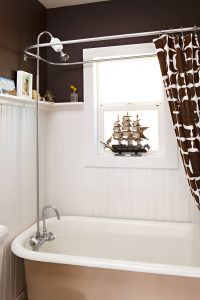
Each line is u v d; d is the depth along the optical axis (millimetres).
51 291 1795
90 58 2529
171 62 2033
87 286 1714
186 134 1972
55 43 2094
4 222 1955
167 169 2389
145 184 2441
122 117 2619
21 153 2180
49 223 2387
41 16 2590
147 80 2561
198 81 1983
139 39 2441
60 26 2656
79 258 1687
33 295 1864
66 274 1750
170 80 1998
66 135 2617
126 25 2482
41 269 1809
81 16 2604
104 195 2539
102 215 2543
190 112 1961
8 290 2006
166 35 2031
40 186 2529
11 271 2045
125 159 2467
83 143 2572
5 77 1987
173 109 2010
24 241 2012
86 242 2410
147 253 2281
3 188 1943
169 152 2361
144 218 2443
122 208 2496
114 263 1616
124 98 2617
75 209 2609
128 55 2451
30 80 2219
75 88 2555
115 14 2514
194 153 1951
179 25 2363
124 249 2332
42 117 2553
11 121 2027
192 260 2145
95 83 2592
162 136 2471
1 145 1910
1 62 1939
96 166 2539
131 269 1577
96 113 2619
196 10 2334
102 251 2373
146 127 2551
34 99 2270
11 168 2041
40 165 2529
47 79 2686
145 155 2514
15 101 2029
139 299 1626
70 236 2436
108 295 1681
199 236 2137
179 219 2363
